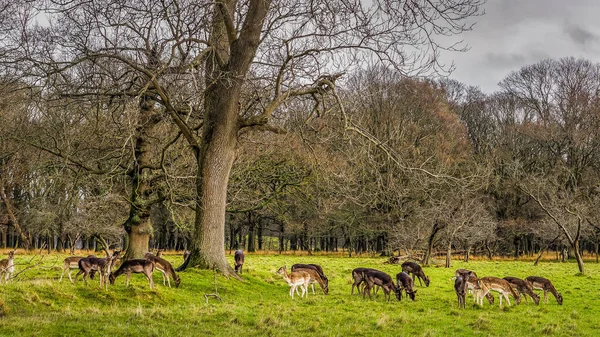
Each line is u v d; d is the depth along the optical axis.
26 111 17.75
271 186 39.50
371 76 43.62
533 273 33.25
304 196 45.03
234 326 11.96
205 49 18.58
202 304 14.84
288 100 21.25
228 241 71.56
